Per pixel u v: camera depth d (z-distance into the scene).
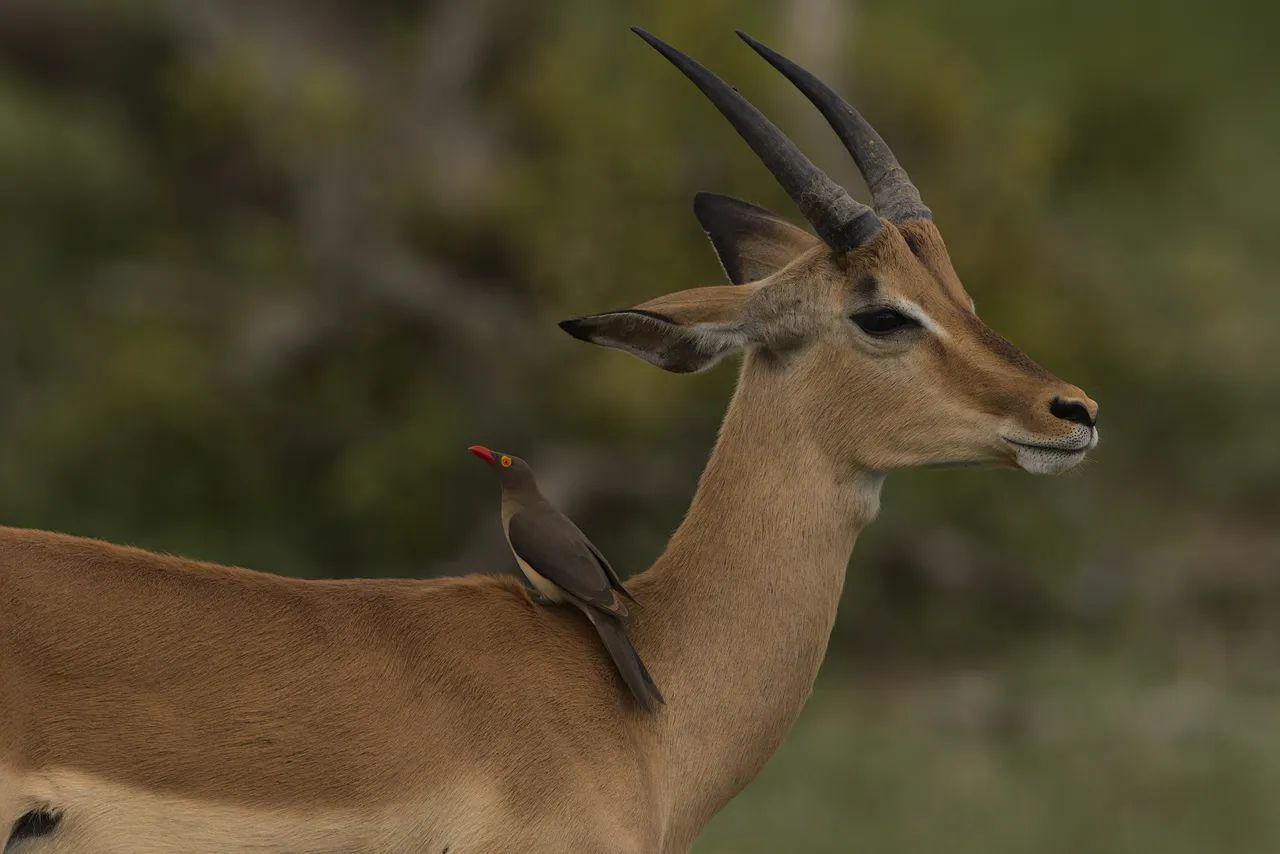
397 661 14.66
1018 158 45.22
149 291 48.16
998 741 33.91
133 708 13.70
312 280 46.25
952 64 47.94
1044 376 15.98
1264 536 47.12
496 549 41.84
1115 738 32.19
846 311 16.14
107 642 13.78
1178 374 51.12
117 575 14.13
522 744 14.70
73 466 43.75
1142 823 28.66
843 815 29.52
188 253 51.28
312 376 45.66
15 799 13.27
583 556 15.23
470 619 15.19
